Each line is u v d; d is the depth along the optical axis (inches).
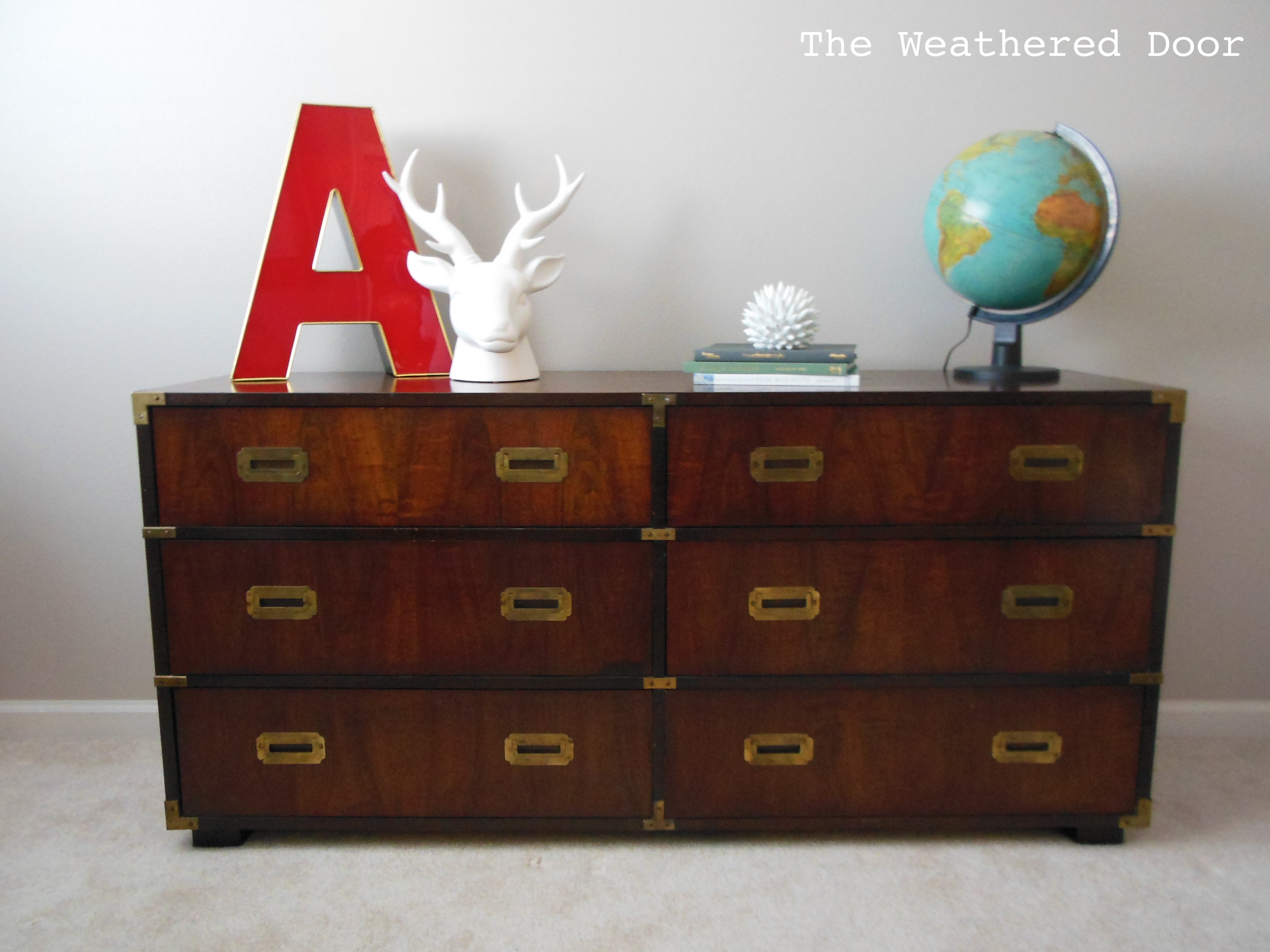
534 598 58.7
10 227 72.2
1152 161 71.7
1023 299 63.3
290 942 52.4
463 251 64.6
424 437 57.4
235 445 57.7
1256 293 73.0
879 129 71.6
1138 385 61.0
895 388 59.8
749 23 70.6
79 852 61.3
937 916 54.5
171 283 72.9
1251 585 76.1
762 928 53.5
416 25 70.6
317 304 65.9
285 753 60.6
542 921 54.2
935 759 60.3
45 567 76.0
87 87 70.7
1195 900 55.7
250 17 70.3
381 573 58.7
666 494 57.7
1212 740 76.5
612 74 71.1
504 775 60.4
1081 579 58.6
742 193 72.3
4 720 77.1
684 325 74.0
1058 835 62.9
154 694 77.7
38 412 74.2
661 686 59.4
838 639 59.1
